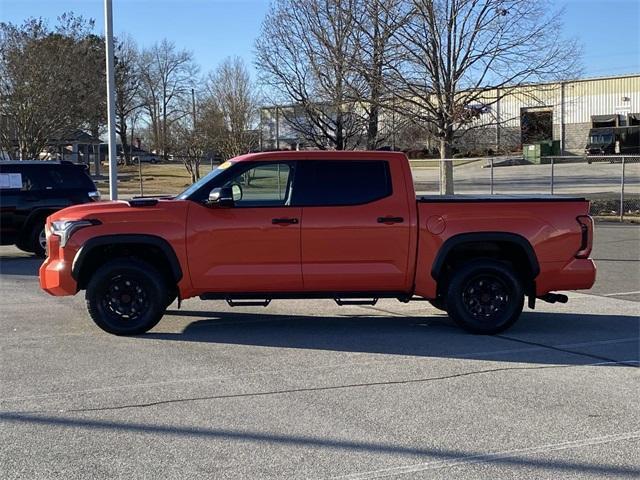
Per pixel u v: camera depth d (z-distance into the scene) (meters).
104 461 4.58
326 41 23.91
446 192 21.89
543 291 8.30
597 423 5.25
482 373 6.60
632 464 4.50
